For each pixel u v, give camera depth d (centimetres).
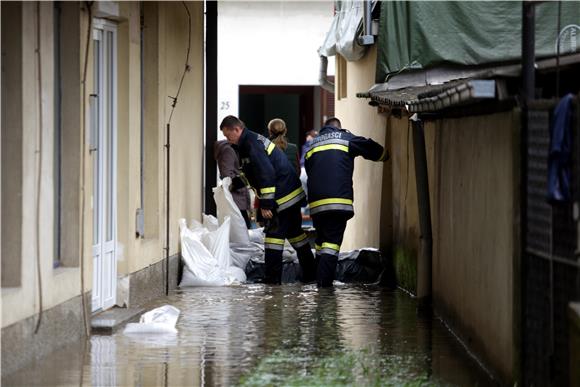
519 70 965
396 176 1912
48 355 1130
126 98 1450
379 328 1387
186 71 1952
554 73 1082
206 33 2198
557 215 862
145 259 1572
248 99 4234
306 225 3228
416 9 1792
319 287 1825
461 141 1289
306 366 1112
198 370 1091
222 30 3703
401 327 1395
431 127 1558
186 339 1276
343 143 1800
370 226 2223
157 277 1658
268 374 1059
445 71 1800
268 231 1875
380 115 2109
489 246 1095
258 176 1823
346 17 2419
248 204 2166
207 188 2233
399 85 1828
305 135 3941
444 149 1431
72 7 1220
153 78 1655
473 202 1195
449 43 1786
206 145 2228
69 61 1226
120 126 1452
